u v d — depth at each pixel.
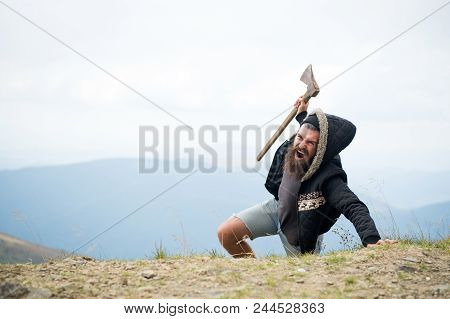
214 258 7.06
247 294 5.30
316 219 7.53
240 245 8.05
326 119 7.51
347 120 7.73
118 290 5.61
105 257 7.37
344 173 7.57
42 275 6.18
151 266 6.55
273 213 8.06
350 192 7.34
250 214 8.05
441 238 7.91
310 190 7.53
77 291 5.54
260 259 7.02
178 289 5.60
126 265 6.65
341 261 6.50
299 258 6.90
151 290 5.58
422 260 6.50
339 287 5.54
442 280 5.80
